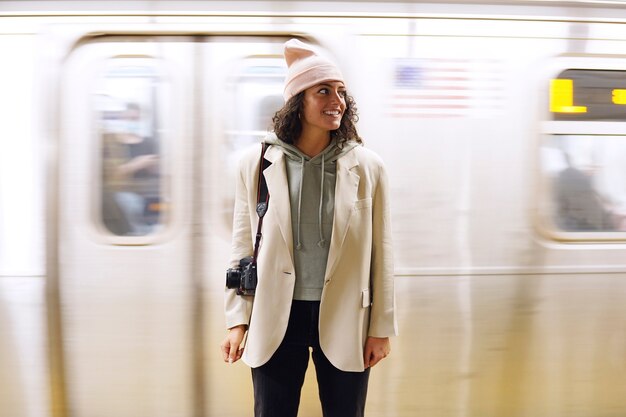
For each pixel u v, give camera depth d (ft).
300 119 5.97
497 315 8.81
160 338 8.63
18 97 8.46
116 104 8.55
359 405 6.18
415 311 8.73
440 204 8.68
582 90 8.87
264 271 5.89
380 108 8.59
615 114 8.95
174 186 8.58
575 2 8.80
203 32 8.54
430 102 8.64
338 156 5.91
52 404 8.66
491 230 8.75
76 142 8.51
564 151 8.88
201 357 8.66
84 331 8.58
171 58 8.55
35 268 8.49
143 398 8.69
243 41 8.59
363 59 8.57
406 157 8.63
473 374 8.86
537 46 8.77
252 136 8.64
